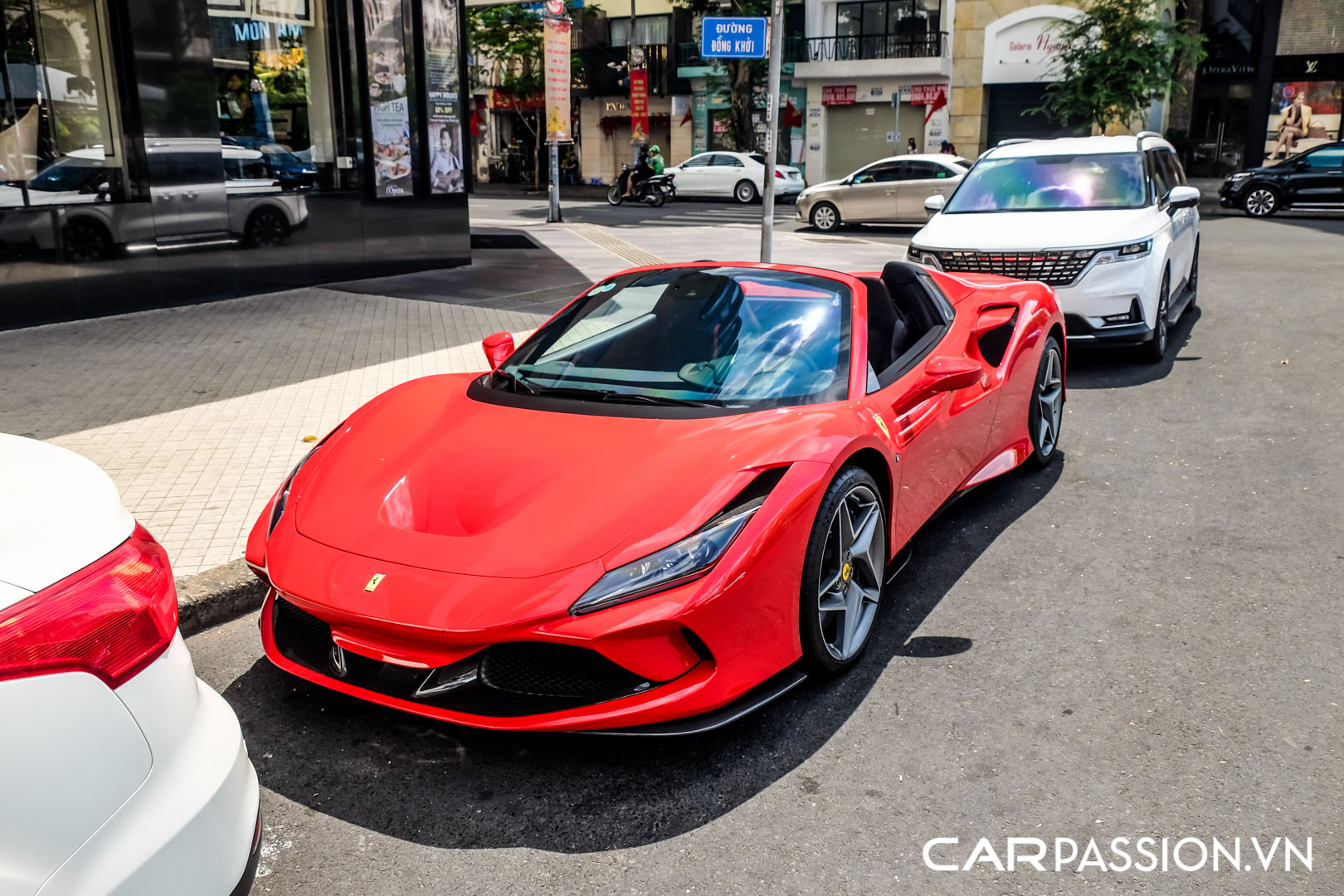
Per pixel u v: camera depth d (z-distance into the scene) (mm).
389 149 11914
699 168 28375
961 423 4113
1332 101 30750
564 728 2568
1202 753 2725
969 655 3312
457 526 2791
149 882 1524
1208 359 7648
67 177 8805
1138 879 2258
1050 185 8086
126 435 5617
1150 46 24875
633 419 3252
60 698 1462
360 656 2707
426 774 2707
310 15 10891
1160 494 4832
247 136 10477
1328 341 8125
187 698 1691
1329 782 2588
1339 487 4836
